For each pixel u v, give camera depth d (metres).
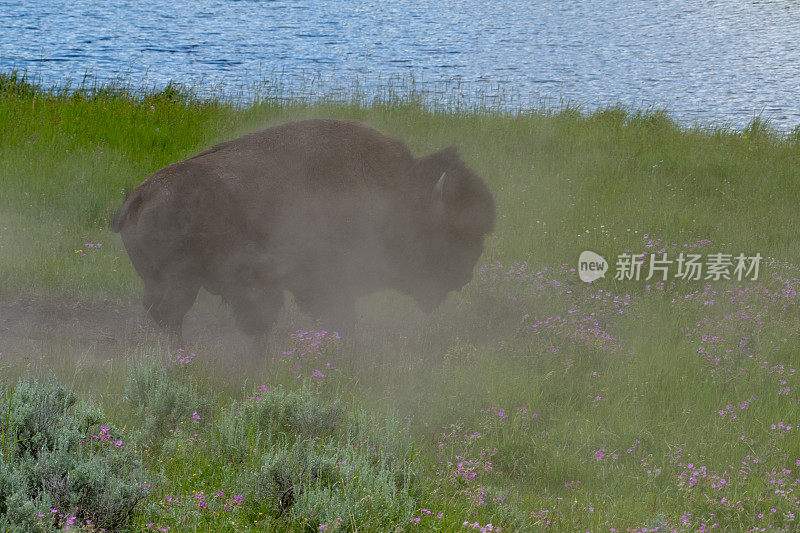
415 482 19.08
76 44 161.88
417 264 30.17
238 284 27.25
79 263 38.84
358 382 27.05
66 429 18.17
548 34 193.62
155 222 26.14
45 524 14.78
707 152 63.09
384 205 29.22
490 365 28.97
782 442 24.31
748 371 29.12
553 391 27.39
